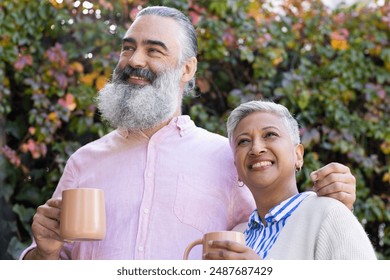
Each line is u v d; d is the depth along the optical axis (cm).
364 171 379
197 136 242
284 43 376
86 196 198
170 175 231
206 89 369
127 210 227
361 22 389
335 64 380
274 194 203
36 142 345
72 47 356
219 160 236
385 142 380
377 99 383
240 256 174
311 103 379
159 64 234
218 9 367
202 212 228
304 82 375
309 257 185
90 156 243
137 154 237
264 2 385
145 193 228
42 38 355
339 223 184
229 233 182
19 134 351
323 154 382
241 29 370
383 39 386
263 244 197
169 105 234
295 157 209
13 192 348
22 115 353
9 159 346
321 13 384
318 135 372
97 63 354
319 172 196
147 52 236
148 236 222
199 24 365
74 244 233
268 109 208
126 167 235
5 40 342
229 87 378
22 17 345
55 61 347
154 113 232
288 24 377
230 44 367
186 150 236
